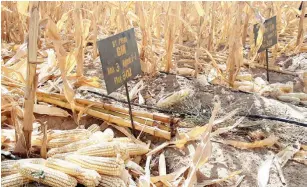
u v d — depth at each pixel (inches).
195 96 59.2
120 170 35.6
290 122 52.5
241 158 44.1
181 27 90.9
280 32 99.7
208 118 51.5
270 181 40.3
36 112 50.2
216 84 66.2
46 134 39.2
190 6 104.1
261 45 70.1
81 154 38.0
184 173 41.1
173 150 44.8
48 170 34.3
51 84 57.9
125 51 45.2
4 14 90.7
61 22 58.1
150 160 43.4
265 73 77.7
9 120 49.2
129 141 44.6
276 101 60.4
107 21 110.3
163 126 47.4
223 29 88.7
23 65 56.8
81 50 59.4
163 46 82.9
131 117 46.3
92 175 34.1
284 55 91.9
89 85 61.0
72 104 47.9
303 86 71.6
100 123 49.9
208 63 78.2
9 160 37.3
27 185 34.4
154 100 58.1
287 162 44.4
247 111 54.7
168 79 66.8
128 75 46.1
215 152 44.8
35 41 36.0
